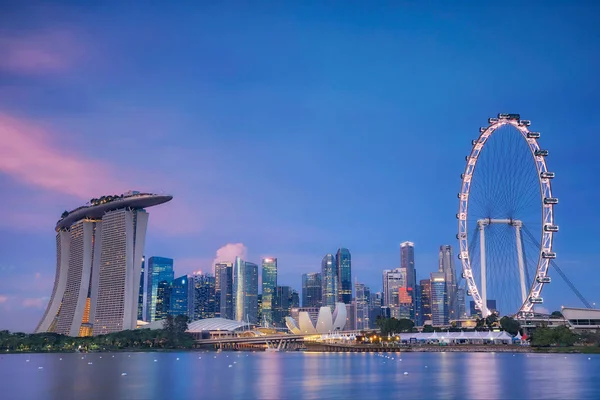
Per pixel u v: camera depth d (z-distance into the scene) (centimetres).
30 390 13238
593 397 10356
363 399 10506
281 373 17712
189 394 11906
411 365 19988
